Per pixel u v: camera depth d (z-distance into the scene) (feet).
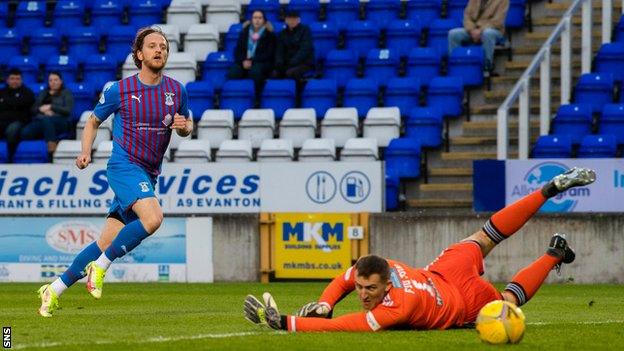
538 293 108.68
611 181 124.26
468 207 143.02
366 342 59.72
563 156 138.10
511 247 123.03
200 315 80.79
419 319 64.13
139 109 77.71
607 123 144.25
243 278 126.93
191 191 129.49
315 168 127.85
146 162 78.64
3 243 129.29
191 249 127.24
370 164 127.03
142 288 116.67
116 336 64.80
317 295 106.42
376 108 150.41
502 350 57.41
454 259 67.10
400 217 124.47
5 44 178.91
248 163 128.88
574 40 162.20
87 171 130.72
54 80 151.74
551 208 125.70
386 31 169.78
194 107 160.15
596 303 96.12
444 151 150.30
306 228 126.21
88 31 177.06
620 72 152.35
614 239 121.39
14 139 151.53
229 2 176.86
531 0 166.71
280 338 61.52
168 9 176.45
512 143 150.41
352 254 125.39
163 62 77.46
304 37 159.84
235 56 162.50
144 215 76.43
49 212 131.23
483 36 157.28
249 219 126.72
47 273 128.77
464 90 157.38
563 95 147.95
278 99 157.69
